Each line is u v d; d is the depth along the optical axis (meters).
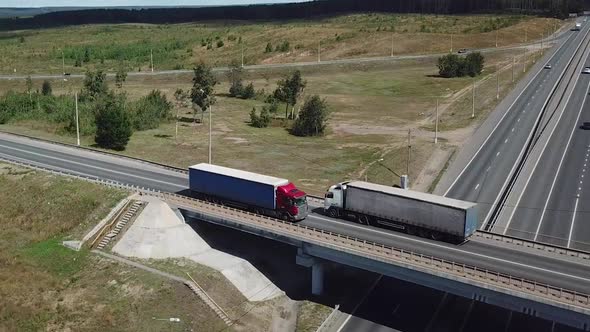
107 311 59.38
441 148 119.00
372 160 109.75
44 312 59.31
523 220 83.69
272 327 59.72
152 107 143.50
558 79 190.88
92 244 71.88
